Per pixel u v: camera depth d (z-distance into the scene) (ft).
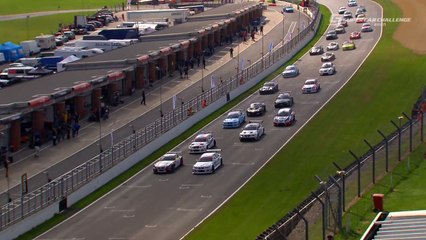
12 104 503.20
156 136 512.63
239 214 370.12
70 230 367.45
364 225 306.14
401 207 326.24
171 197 408.26
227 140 521.65
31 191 419.54
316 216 303.07
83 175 431.02
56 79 610.65
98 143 519.60
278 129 541.34
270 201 385.50
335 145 482.69
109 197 416.05
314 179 413.59
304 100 626.23
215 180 432.66
